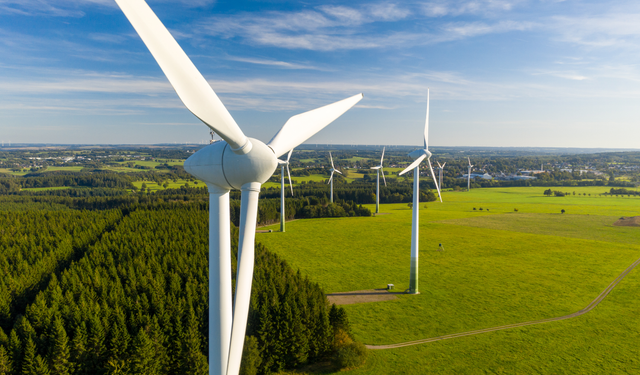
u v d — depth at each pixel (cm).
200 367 3669
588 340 4788
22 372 3356
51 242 7462
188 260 5862
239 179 1720
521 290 6712
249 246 1812
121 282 5206
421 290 6700
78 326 3594
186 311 4091
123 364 3484
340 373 3959
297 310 4072
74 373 3456
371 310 5741
